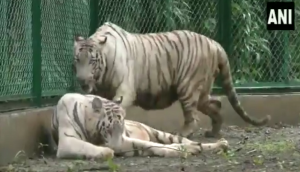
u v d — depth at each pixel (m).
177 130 15.07
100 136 11.18
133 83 12.78
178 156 10.94
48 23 12.48
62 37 13.17
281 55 16.41
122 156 11.04
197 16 15.85
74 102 11.32
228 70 14.09
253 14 16.30
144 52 13.10
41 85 12.16
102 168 9.68
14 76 11.12
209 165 9.88
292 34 16.50
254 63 16.23
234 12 16.08
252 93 16.06
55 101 12.78
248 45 16.16
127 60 12.62
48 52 12.53
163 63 13.30
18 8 11.22
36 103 11.93
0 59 10.58
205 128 15.36
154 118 14.95
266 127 15.74
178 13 15.71
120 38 12.65
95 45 12.06
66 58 13.35
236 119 15.62
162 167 9.79
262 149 11.70
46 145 11.51
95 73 12.05
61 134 11.10
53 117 11.55
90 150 10.72
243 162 10.13
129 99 12.59
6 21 10.79
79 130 11.14
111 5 14.98
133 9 15.31
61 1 13.09
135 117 14.81
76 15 13.88
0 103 10.64
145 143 11.04
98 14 14.81
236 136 14.29
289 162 10.06
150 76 13.19
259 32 16.33
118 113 11.07
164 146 11.03
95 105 11.13
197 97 13.59
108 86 12.46
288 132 14.86
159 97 13.48
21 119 10.88
